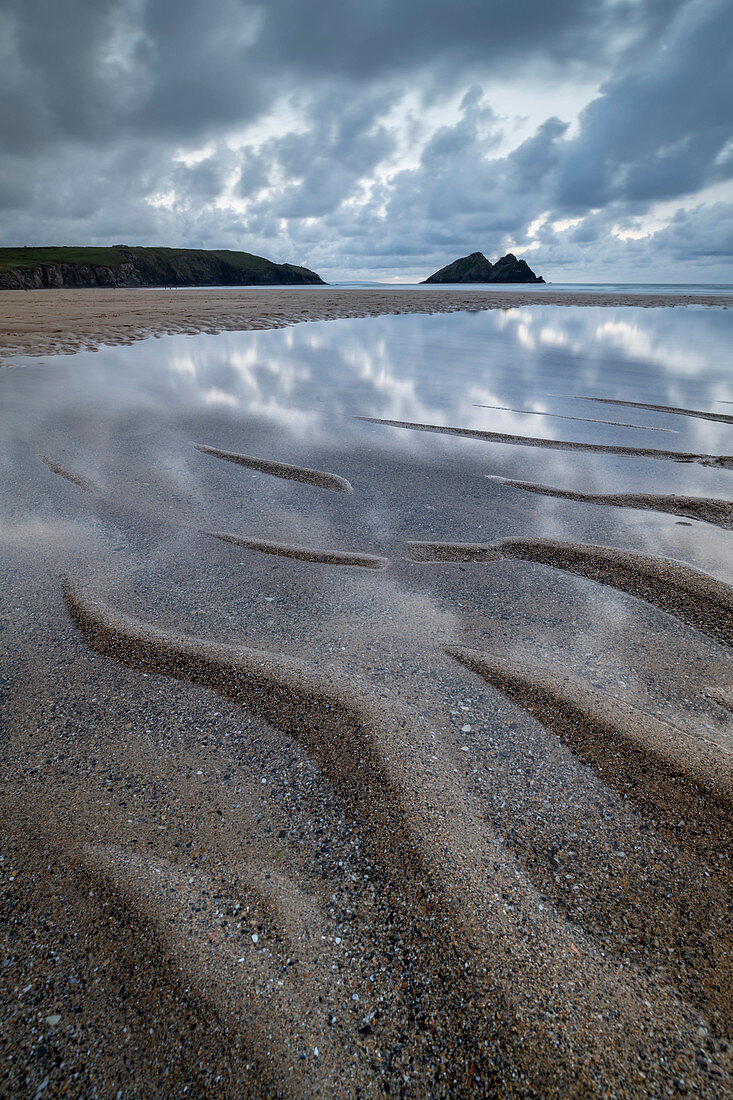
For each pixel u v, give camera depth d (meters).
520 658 3.07
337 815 2.18
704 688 2.86
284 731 2.57
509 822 2.17
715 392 9.97
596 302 37.53
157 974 1.68
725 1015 1.60
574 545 4.38
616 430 7.73
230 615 3.42
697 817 2.19
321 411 8.65
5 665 2.96
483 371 12.09
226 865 1.99
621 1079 1.47
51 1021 1.57
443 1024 1.57
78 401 8.76
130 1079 1.46
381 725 2.59
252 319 23.33
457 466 6.28
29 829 2.11
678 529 4.66
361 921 1.82
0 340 15.02
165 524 4.68
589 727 2.60
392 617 3.43
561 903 1.89
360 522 4.80
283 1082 1.46
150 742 2.50
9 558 4.05
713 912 1.86
